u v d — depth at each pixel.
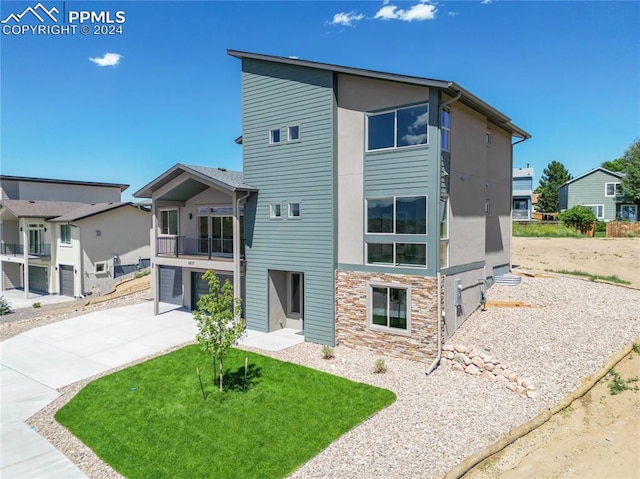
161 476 6.98
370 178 12.78
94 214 27.00
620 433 8.04
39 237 29.89
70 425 8.66
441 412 8.90
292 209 14.33
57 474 7.05
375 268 12.70
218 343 9.93
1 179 31.98
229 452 7.62
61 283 28.17
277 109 14.48
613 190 37.78
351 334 13.25
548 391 9.60
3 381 11.09
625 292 16.23
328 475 6.91
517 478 6.92
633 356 10.94
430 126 11.59
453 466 7.07
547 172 59.47
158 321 16.89
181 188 17.33
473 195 14.39
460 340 12.41
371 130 12.75
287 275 15.78
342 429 8.32
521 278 18.45
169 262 17.39
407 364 11.80
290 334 14.91
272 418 8.80
